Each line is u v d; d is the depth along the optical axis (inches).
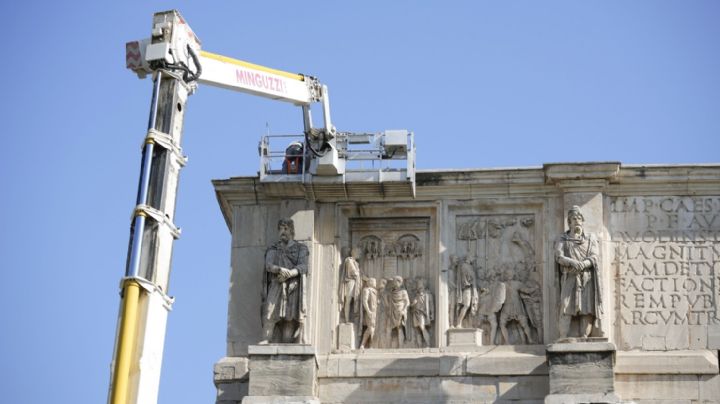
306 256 2507.4
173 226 1998.0
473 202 2549.2
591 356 2362.2
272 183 2534.5
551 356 2372.0
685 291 2466.8
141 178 1987.0
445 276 2516.0
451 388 2433.6
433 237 2551.7
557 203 2529.5
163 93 2111.2
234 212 2576.3
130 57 2183.8
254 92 2440.9
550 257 2500.0
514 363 2429.9
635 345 2447.1
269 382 2402.8
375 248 2554.1
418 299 2507.4
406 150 2519.7
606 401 2329.0
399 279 2524.6
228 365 2474.2
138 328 1894.7
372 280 2532.0
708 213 2504.9
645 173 2516.0
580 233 2474.2
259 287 2532.0
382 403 2440.9
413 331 2500.0
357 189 2536.9
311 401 2378.2
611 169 2504.9
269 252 2511.1
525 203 2539.4
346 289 2524.6
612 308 2466.8
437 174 2554.1
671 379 2411.4
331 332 2498.8
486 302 2500.0
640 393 2409.0
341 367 2463.1
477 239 2536.9
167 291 1964.8
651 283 2475.4
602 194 2516.0
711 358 2416.3
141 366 1876.2
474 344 2466.8
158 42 2156.7
